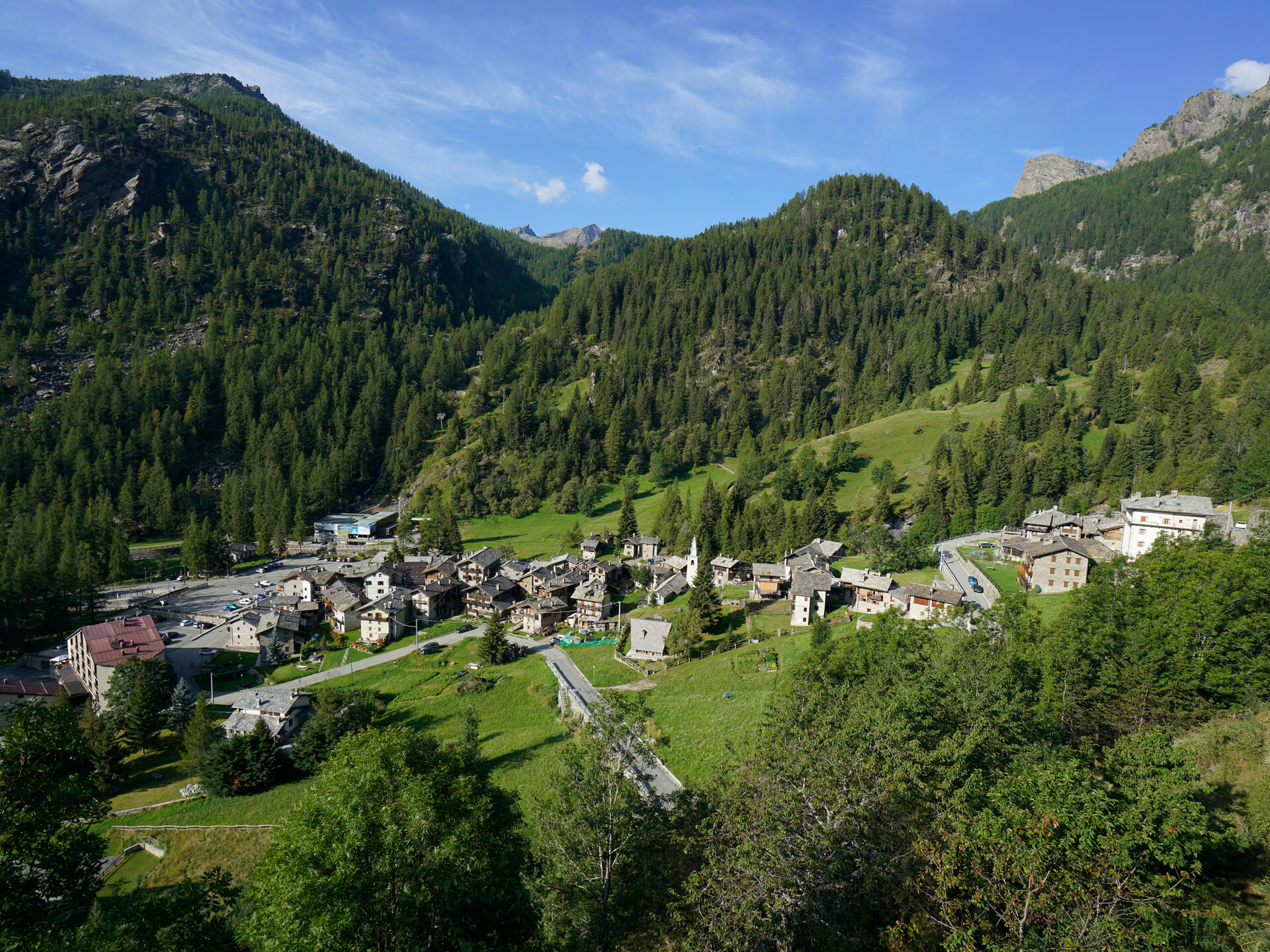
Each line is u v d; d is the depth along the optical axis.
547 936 30.66
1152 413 185.38
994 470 164.88
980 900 24.84
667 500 182.88
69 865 29.83
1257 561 50.12
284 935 26.02
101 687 104.19
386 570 142.00
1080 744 42.78
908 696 40.00
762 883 27.25
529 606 121.88
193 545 179.12
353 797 30.23
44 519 182.38
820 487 189.88
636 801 34.50
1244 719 40.84
